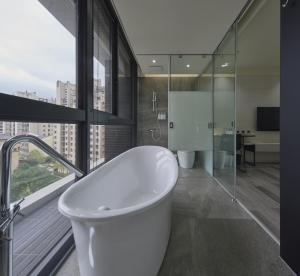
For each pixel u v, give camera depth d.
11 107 1.04
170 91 4.54
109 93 3.42
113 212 1.17
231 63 3.40
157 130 5.71
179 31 3.26
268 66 5.76
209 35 3.41
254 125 6.14
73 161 2.04
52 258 1.54
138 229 1.29
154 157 3.09
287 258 1.64
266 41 4.01
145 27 3.13
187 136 4.46
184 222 2.38
